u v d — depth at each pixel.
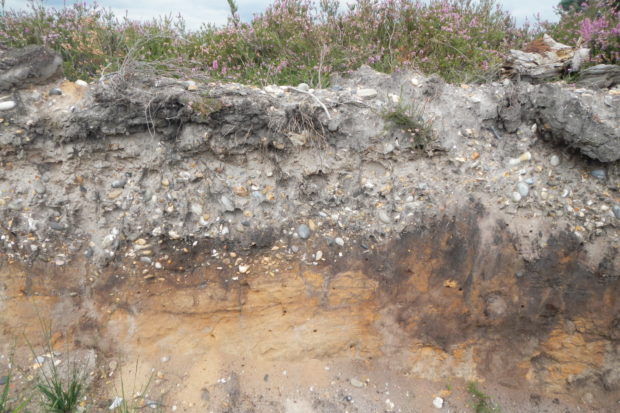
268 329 2.89
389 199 2.82
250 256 2.77
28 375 2.63
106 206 2.63
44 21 3.98
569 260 2.69
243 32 4.18
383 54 3.96
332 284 2.82
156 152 2.65
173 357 2.82
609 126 2.59
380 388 2.89
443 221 2.77
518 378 2.93
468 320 2.84
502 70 3.78
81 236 2.64
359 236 2.81
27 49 2.65
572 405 2.88
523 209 2.75
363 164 2.85
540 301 2.75
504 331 2.85
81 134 2.53
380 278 2.82
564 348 2.83
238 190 2.73
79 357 2.72
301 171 2.80
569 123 2.61
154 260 2.67
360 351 2.97
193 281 2.74
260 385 2.81
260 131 2.67
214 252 2.73
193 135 2.63
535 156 2.81
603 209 2.68
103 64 3.57
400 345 2.94
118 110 2.53
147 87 2.67
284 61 3.82
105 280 2.68
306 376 2.89
